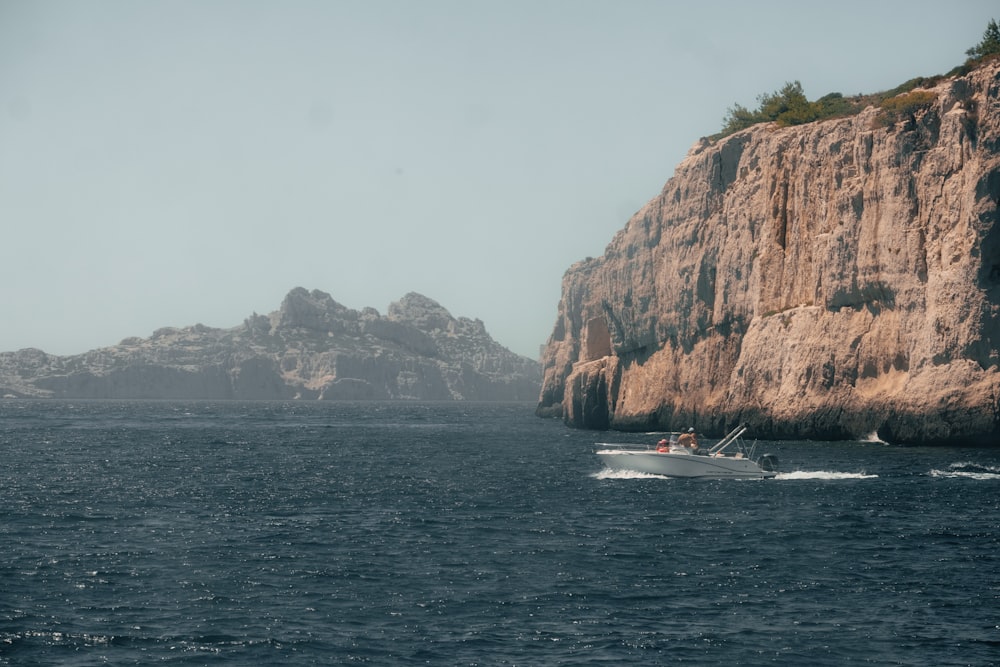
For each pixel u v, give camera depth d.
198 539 113.12
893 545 106.38
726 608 82.12
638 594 86.50
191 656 70.44
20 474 191.38
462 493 155.88
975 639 73.81
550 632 75.81
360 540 112.12
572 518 126.38
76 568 96.69
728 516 126.00
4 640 73.44
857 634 75.06
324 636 74.88
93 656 70.44
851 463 183.25
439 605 83.12
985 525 118.00
